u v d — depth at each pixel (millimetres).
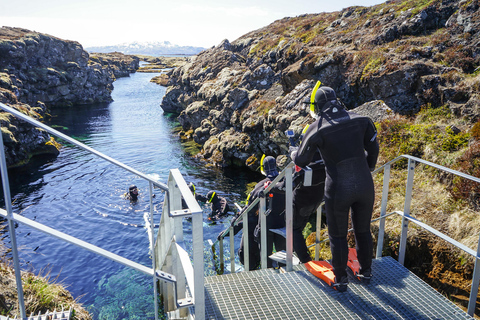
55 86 35250
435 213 5730
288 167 3207
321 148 2895
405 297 2961
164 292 3354
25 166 16328
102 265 7809
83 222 10281
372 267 3453
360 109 10789
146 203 11766
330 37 17250
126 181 14008
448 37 11875
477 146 6492
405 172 7312
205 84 23000
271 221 5375
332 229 2971
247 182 13922
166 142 20438
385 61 11742
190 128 23047
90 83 39344
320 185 3838
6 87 27719
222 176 14680
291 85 15562
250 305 2861
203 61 27422
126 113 31328
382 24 15508
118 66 75438
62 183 13875
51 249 8570
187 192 2150
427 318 2699
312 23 22906
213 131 19094
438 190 6328
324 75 13914
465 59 10273
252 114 16156
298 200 4016
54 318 2648
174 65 108750
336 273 2996
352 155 2826
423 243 5180
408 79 10641
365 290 3061
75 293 6703
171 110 31156
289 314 2746
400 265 3484
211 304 2871
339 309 2809
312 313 2756
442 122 8844
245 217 4305
